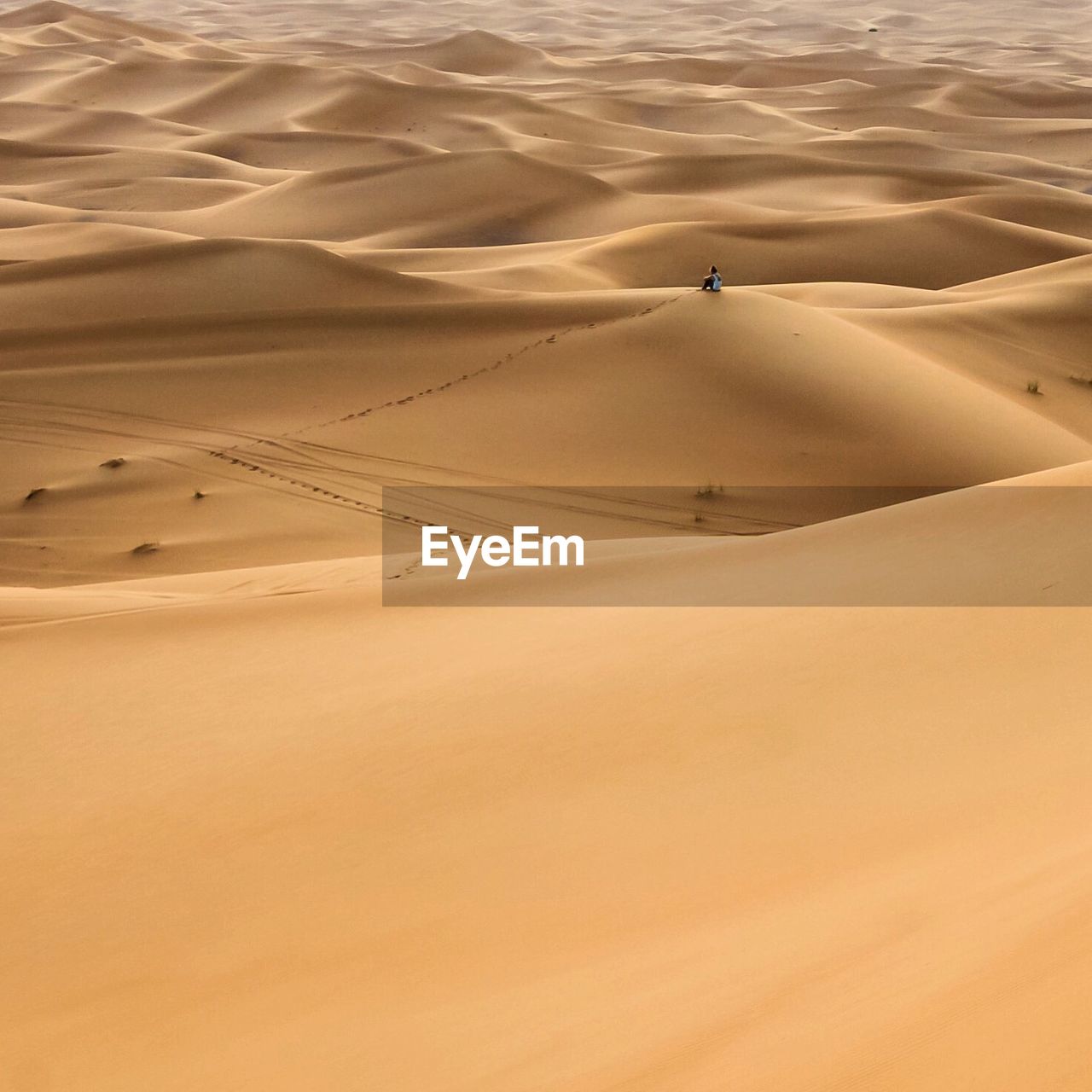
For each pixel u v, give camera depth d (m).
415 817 8.73
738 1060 4.35
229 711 11.62
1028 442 32.56
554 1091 4.66
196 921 7.84
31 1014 7.01
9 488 28.50
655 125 128.38
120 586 20.22
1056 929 4.29
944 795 7.30
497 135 106.38
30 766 10.93
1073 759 7.28
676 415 31.88
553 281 55.62
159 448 30.48
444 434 30.94
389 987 6.42
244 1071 5.76
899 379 34.62
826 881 6.37
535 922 6.89
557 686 10.69
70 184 88.31
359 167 85.56
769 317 37.03
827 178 91.31
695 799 8.16
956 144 116.69
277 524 26.05
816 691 9.46
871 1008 4.33
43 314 45.75
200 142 105.06
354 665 12.41
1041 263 69.75
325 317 39.34
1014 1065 3.48
